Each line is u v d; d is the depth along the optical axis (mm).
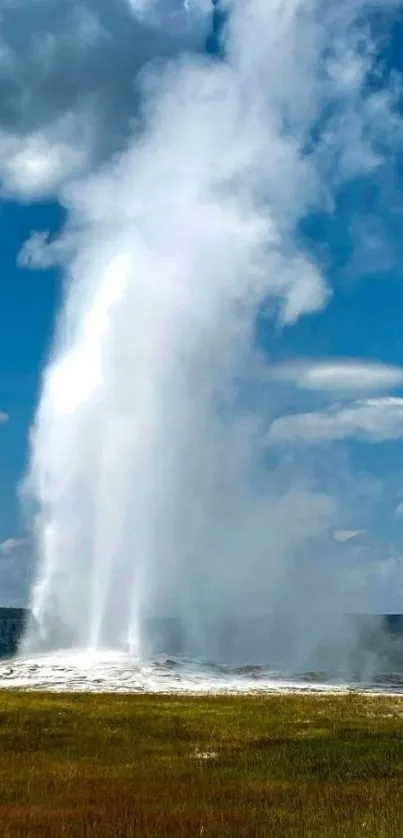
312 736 39000
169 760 33156
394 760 33031
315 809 24547
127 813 23953
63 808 24859
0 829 22172
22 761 32750
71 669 75312
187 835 21656
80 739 38062
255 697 59000
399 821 22922
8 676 71688
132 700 54344
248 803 25609
